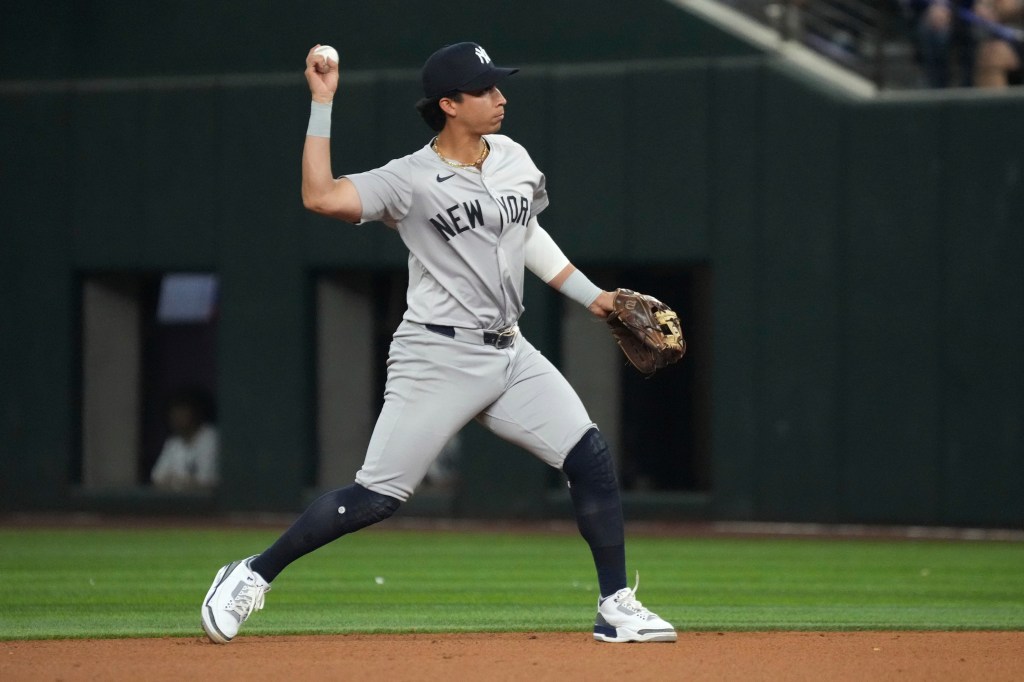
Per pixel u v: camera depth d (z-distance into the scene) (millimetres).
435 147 17453
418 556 34406
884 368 39656
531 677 15445
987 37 41844
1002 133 38531
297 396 44719
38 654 17594
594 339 43625
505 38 43562
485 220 17109
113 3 46656
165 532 40844
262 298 45031
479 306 17328
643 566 31953
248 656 17281
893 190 39562
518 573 30672
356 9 44812
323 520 17719
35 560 33219
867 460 39781
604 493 18078
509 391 17781
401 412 17516
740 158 41031
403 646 18297
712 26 41625
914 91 39875
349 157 44531
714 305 41375
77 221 46406
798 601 25578
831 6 46062
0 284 46781
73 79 47062
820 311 40250
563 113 42719
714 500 41344
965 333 38875
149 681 15344
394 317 46469
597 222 42438
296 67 45344
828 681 15367
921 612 23625
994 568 31375
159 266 45875
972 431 38812
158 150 45875
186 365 49156
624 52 42438
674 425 45000
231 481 45281
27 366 46562
